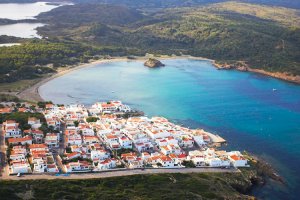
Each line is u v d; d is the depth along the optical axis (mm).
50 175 191500
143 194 175875
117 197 168250
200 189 190375
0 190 159125
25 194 162750
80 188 175375
